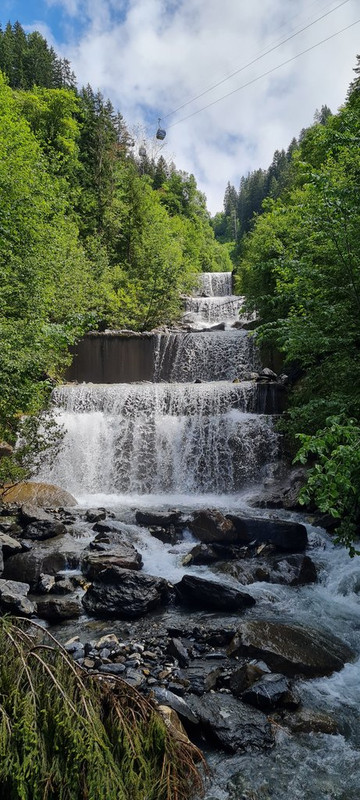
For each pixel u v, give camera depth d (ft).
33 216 46.06
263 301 63.82
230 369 66.44
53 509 34.91
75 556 25.58
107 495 43.37
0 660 8.45
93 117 126.82
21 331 31.09
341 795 11.06
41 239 49.14
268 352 64.18
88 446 46.47
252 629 17.69
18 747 7.36
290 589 23.79
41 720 7.76
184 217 208.64
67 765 7.51
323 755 12.36
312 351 29.04
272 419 45.44
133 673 15.06
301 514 34.40
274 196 276.62
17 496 36.01
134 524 32.45
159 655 16.93
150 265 98.94
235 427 45.83
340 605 22.21
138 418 47.67
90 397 51.06
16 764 7.11
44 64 197.57
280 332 27.32
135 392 50.75
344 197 21.83
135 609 20.36
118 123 218.59
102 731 8.20
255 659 16.38
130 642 17.88
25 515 30.86
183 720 12.83
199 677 15.15
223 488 44.55
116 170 131.03
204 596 21.44
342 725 13.58
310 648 17.19
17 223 39.60
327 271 27.22
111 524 31.01
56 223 64.59
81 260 81.15
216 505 38.42
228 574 24.84
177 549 28.30
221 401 49.88
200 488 44.93
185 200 220.84
